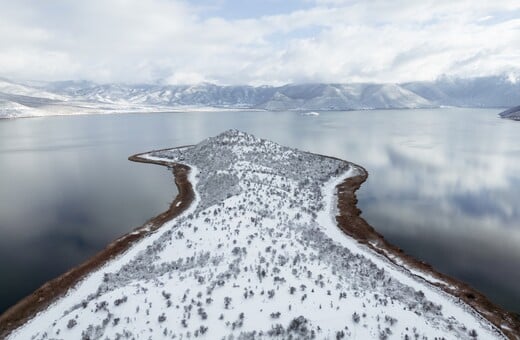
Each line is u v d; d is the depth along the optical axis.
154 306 25.91
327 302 26.12
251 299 26.22
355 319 24.16
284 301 26.02
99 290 32.22
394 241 43.62
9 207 59.09
